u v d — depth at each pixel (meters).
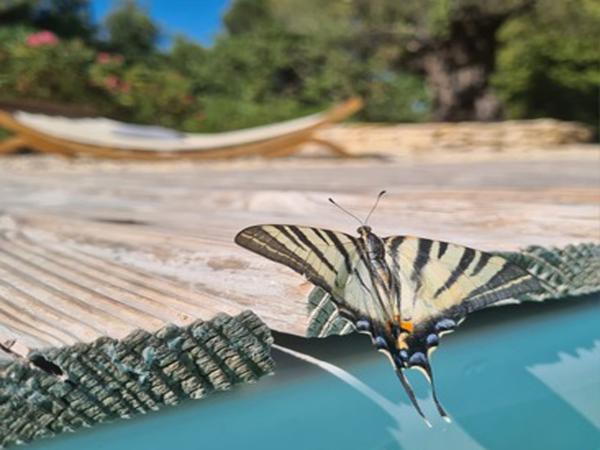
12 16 2.19
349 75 2.29
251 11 3.36
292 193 0.36
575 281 0.16
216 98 2.36
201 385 0.11
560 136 1.65
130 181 0.62
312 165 1.00
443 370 0.14
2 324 0.12
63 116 1.31
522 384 0.14
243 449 0.11
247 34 2.57
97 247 0.21
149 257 0.19
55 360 0.10
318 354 0.13
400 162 1.04
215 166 1.00
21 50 1.48
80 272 0.17
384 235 0.20
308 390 0.12
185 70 2.54
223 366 0.11
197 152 1.16
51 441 0.10
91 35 2.42
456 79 2.19
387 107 2.42
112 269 0.17
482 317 0.16
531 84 2.15
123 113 1.67
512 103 2.20
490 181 0.49
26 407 0.10
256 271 0.15
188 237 0.21
